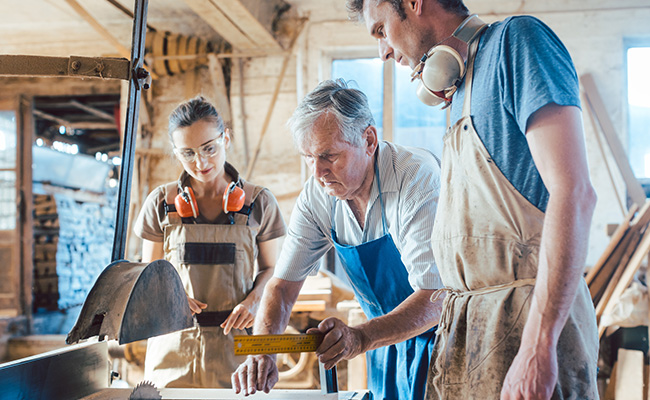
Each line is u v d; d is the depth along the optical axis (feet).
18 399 4.39
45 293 24.86
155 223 7.99
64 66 4.50
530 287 4.06
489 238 4.18
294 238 6.51
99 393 5.31
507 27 4.14
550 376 3.52
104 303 4.30
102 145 30.73
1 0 16.72
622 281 13.55
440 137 17.12
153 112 17.83
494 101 4.17
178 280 4.99
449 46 4.44
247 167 17.35
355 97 5.56
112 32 18.34
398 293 6.22
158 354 7.61
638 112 16.55
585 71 16.34
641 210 14.38
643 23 16.19
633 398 12.90
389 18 4.72
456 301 4.50
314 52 17.34
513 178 4.10
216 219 7.84
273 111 17.40
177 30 18.07
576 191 3.58
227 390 5.33
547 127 3.74
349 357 4.92
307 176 17.22
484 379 4.12
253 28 15.74
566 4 16.48
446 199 4.54
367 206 6.04
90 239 27.84
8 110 19.60
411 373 5.93
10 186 20.30
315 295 12.93
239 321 7.41
